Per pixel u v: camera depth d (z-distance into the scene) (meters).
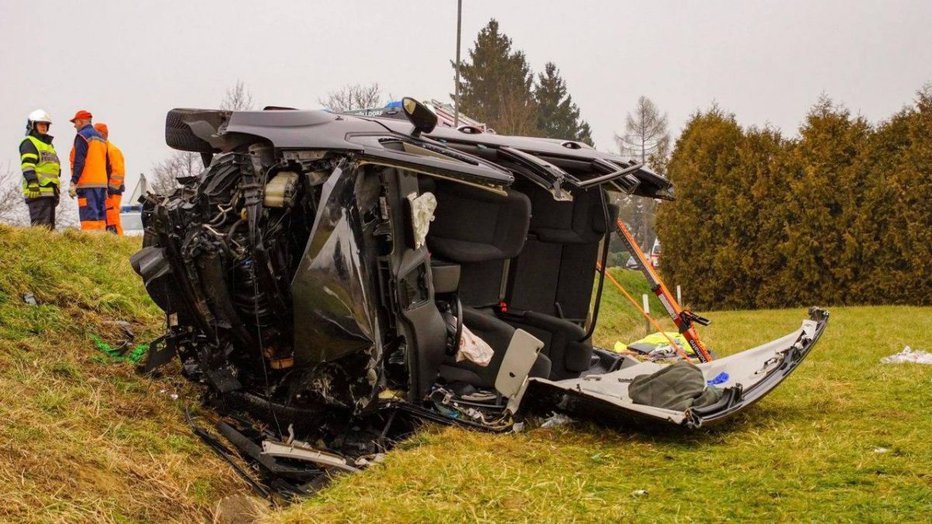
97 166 11.98
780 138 24.12
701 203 24.61
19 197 20.73
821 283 23.06
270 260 4.84
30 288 6.32
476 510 4.15
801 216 23.06
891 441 5.36
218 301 4.91
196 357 5.52
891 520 3.96
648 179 7.23
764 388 5.89
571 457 5.09
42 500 3.67
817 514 4.06
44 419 4.47
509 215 6.27
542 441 5.43
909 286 22.05
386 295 5.19
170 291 5.42
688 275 24.72
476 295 6.42
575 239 7.00
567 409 5.63
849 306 22.31
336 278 4.76
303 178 4.95
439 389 5.96
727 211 23.89
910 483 4.52
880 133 22.61
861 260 22.69
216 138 5.45
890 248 22.33
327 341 4.77
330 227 4.79
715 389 5.73
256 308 4.79
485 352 5.91
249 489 4.77
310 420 5.20
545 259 7.02
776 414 6.25
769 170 23.56
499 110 42.47
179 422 5.20
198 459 4.83
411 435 5.47
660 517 4.07
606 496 4.39
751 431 5.65
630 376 6.47
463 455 4.98
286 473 4.70
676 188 24.95
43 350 5.53
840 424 5.88
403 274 5.23
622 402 5.33
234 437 5.05
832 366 8.77
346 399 5.04
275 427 5.24
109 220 12.46
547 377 6.40
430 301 5.48
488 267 6.46
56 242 7.61
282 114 5.19
